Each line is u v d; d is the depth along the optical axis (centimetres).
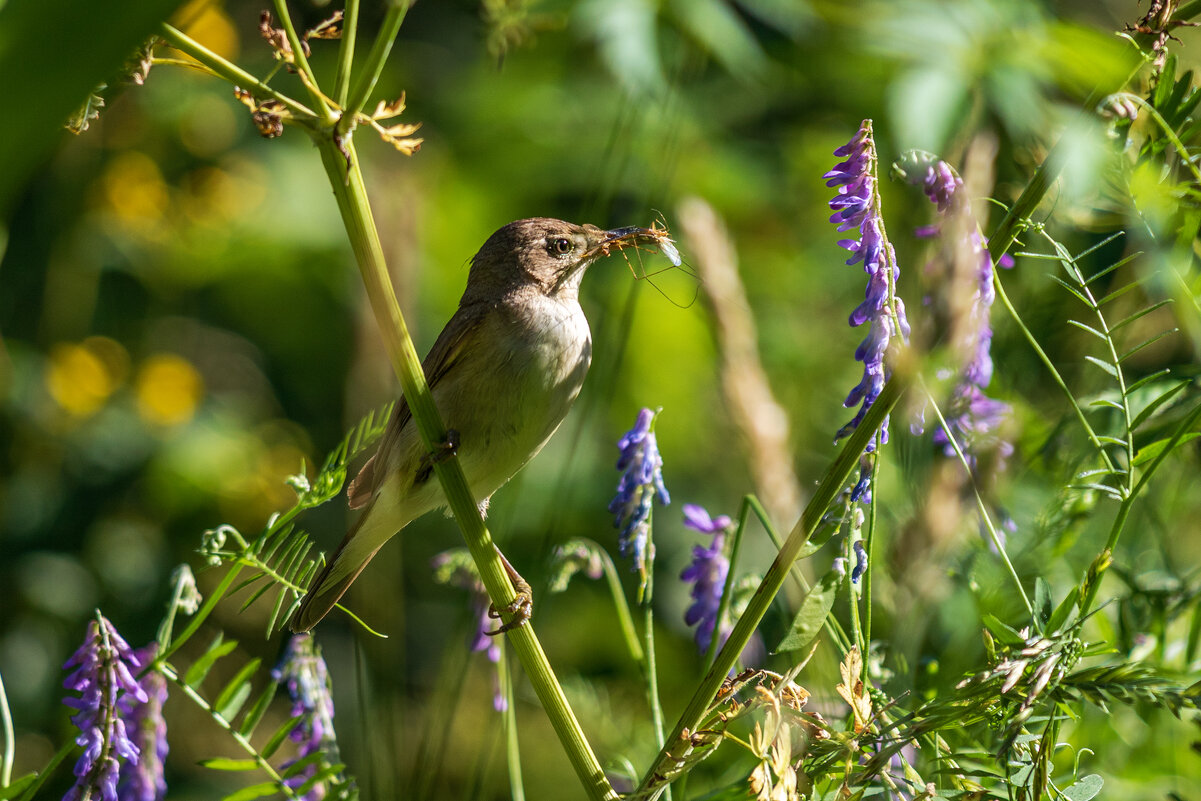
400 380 457
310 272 1288
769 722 372
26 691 1091
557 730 421
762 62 911
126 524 1180
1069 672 394
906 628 476
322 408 1288
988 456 498
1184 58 751
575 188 1188
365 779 596
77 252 1218
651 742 671
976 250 407
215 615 1128
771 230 1152
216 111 1259
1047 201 497
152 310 1284
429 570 1185
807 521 392
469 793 624
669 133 907
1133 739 531
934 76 736
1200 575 541
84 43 215
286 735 483
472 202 1209
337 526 1234
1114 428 557
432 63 1288
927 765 449
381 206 966
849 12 813
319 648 510
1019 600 526
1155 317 594
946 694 456
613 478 1105
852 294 1098
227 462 1213
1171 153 473
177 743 1009
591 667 1009
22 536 1145
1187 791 509
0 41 213
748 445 550
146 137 1242
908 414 426
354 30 407
